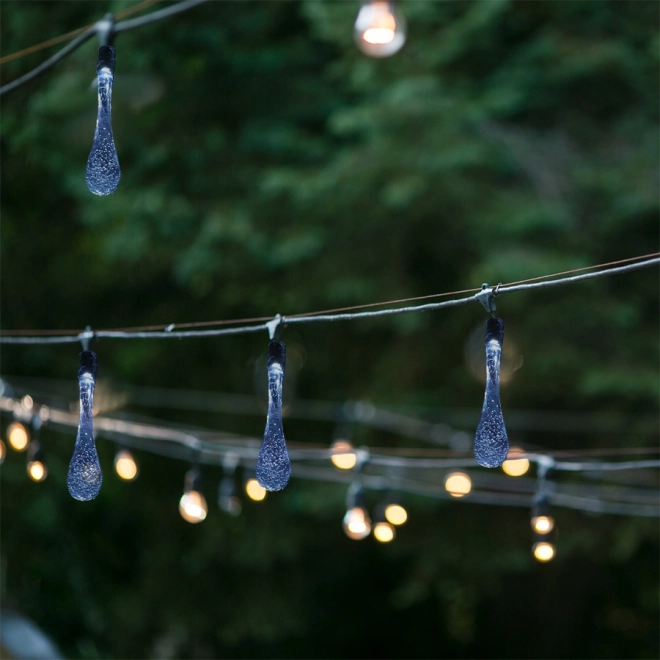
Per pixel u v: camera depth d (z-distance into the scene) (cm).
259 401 1238
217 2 1015
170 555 1262
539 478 568
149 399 1222
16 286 1104
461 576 1213
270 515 1220
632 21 1093
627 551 1080
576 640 1381
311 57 1092
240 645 1405
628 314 1033
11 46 814
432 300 1108
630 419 1100
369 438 1177
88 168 302
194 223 1052
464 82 1045
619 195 1039
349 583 1431
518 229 1001
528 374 1073
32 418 657
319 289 1067
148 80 1003
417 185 959
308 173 1015
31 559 1179
